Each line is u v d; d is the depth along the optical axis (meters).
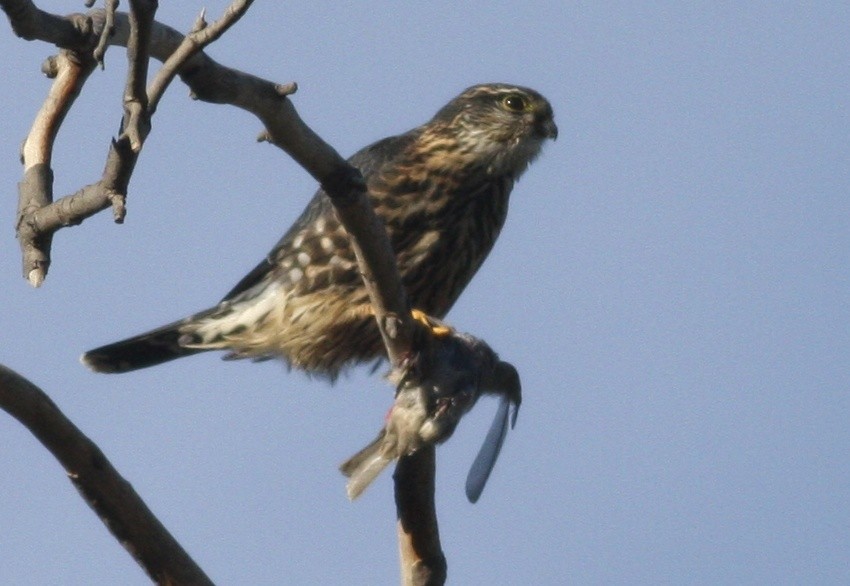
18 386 8.34
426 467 10.30
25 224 9.48
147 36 7.86
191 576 9.00
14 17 8.72
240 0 7.98
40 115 9.89
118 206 8.38
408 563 10.64
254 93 8.65
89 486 8.73
